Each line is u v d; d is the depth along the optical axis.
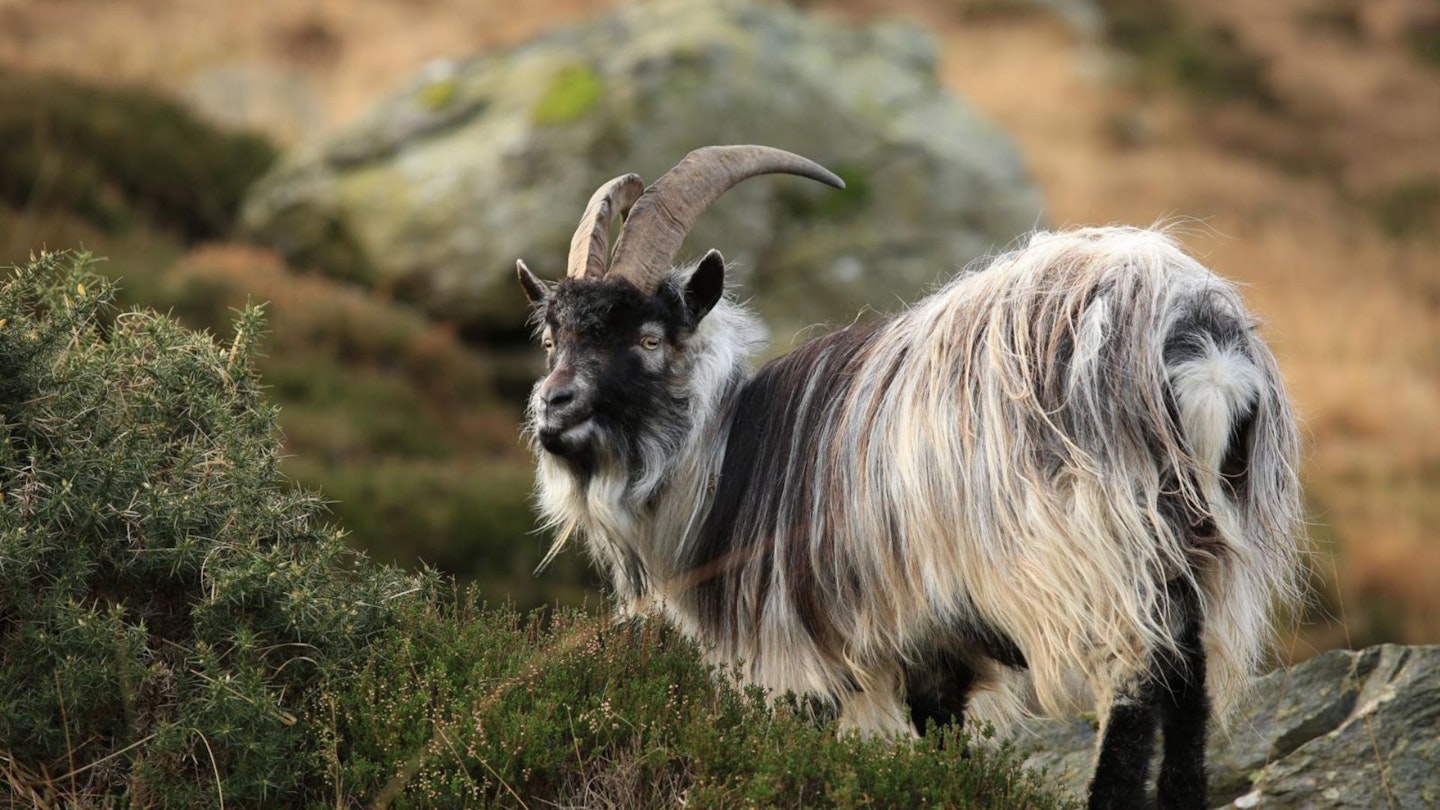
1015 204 61.41
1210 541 16.16
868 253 57.22
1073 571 15.84
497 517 44.44
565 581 43.03
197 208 64.25
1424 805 18.23
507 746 15.76
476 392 55.50
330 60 99.88
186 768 15.46
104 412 16.84
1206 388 15.80
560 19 116.50
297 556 17.34
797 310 55.75
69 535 15.79
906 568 17.31
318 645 16.52
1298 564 17.75
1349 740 19.34
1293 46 146.00
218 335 50.84
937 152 60.47
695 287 19.69
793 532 18.77
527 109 59.25
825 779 15.77
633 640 18.59
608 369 19.23
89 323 17.77
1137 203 106.94
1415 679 19.88
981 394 16.67
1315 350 86.12
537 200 56.91
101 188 60.75
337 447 48.12
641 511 19.88
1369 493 66.94
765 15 64.94
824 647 18.64
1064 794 19.66
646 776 16.16
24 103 62.97
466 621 18.47
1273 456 16.69
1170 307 16.19
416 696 16.17
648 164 57.00
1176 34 140.75
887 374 18.19
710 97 58.16
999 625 16.80
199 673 15.40
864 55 66.56
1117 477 15.84
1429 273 104.69
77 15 92.31
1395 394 80.69
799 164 21.17
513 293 57.19
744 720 16.84
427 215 58.22
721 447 20.03
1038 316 16.67
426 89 63.53
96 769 15.22
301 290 55.38
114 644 15.03
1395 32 152.38
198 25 96.44
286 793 15.58
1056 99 122.69
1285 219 109.88
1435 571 55.78
